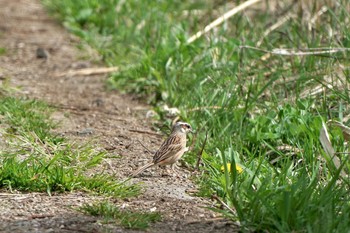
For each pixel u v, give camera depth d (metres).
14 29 21.69
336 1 15.77
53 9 23.20
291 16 16.67
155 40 17.59
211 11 19.61
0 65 18.25
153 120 14.54
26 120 13.54
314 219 8.80
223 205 9.93
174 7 20.67
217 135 12.59
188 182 11.30
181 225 9.42
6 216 9.53
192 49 15.93
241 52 14.87
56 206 9.93
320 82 12.81
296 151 11.76
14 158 11.08
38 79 17.25
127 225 9.29
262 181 10.22
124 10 20.98
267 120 12.52
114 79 16.80
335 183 9.91
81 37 20.27
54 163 11.28
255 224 9.01
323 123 11.05
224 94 13.71
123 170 11.68
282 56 14.91
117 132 13.71
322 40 15.25
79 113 14.89
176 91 15.06
